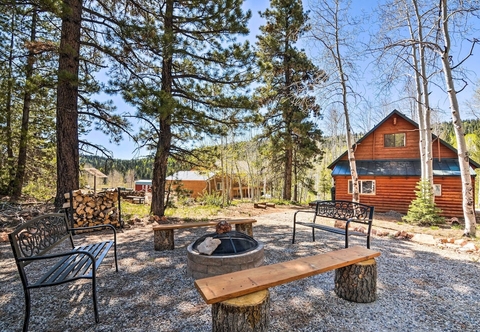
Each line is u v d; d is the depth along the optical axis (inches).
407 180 426.9
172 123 303.1
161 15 301.6
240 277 86.8
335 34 333.7
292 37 517.3
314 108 517.0
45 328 90.6
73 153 269.9
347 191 474.0
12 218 270.4
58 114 266.2
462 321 95.4
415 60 342.6
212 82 324.2
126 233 243.9
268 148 568.7
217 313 77.0
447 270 147.8
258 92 527.5
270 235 236.2
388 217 386.0
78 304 107.6
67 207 240.4
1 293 117.6
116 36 272.8
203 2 289.9
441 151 430.6
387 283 129.2
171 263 158.1
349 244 203.6
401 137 453.4
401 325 92.6
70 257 118.0
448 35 247.0
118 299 111.9
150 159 339.9
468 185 236.8
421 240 216.5
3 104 354.6
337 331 88.7
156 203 322.0
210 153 372.2
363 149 482.9
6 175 395.5
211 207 448.5
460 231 262.5
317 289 121.5
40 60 307.4
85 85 253.6
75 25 269.3
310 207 470.3
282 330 89.0
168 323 93.7
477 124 735.7
